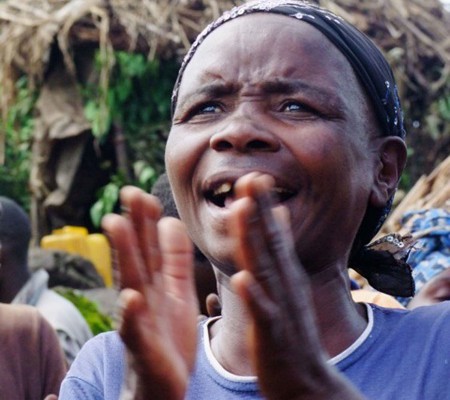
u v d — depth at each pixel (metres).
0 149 7.98
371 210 1.43
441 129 8.28
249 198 0.94
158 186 2.74
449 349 1.26
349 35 1.39
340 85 1.33
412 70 7.99
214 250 1.28
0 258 3.37
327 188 1.28
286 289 0.95
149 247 1.00
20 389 2.69
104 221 0.99
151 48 7.36
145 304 0.98
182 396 0.99
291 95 1.30
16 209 3.46
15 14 7.48
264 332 0.95
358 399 0.98
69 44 7.63
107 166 8.22
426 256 2.67
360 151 1.34
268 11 1.37
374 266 1.62
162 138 8.16
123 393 1.00
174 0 7.48
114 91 7.82
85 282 6.34
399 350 1.29
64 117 7.87
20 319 2.77
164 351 0.98
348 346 1.33
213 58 1.35
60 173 8.16
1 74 7.58
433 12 8.27
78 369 1.40
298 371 0.97
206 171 1.30
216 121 1.33
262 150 1.27
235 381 1.28
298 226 1.28
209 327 1.43
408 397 1.23
